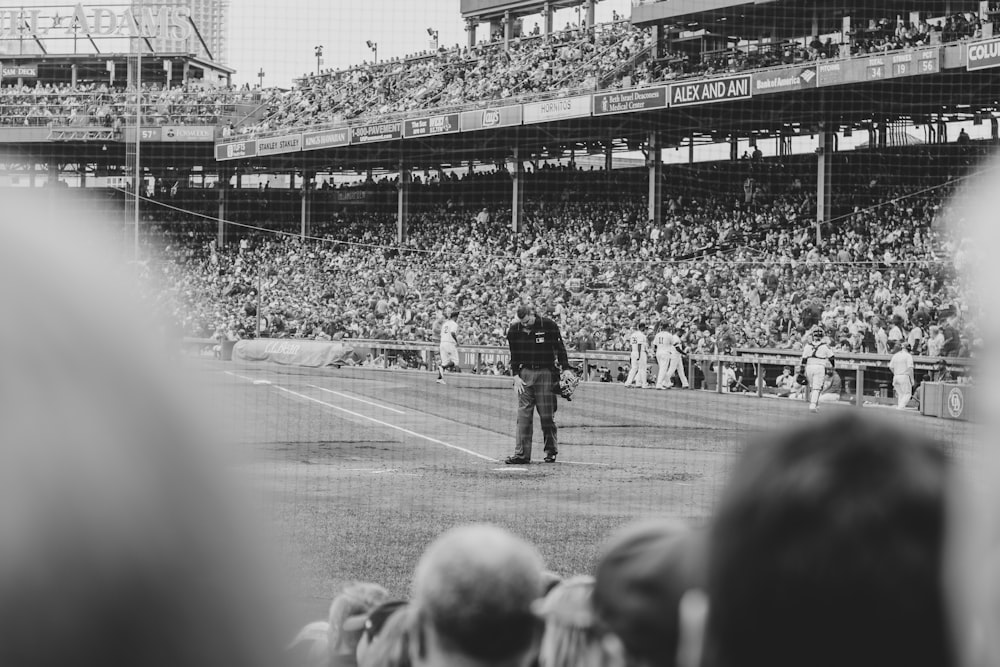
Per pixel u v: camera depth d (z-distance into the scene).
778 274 32.91
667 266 36.22
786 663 0.90
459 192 49.72
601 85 40.47
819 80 32.12
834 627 0.89
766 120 38.56
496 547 2.25
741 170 42.56
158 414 0.60
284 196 54.50
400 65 50.53
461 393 25.02
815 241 35.97
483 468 13.77
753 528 0.91
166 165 53.84
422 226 48.53
